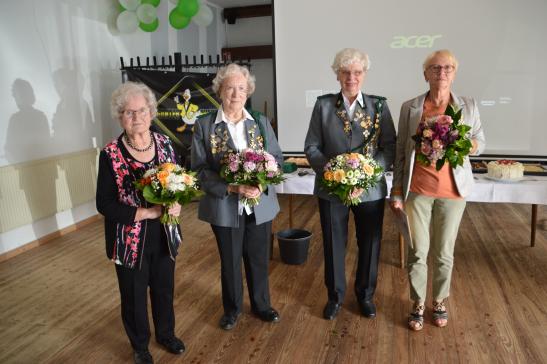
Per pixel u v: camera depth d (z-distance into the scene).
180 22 5.29
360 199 2.27
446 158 2.03
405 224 2.29
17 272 3.46
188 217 4.78
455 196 2.26
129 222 1.87
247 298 2.86
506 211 4.72
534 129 4.02
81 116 4.65
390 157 2.34
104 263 3.60
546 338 2.33
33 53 4.01
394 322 2.53
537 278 3.06
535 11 3.81
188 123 4.98
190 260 3.57
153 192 1.79
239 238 2.33
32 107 4.02
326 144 2.37
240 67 2.17
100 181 1.88
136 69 4.91
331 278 2.52
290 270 3.31
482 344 2.29
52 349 2.39
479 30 3.96
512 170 2.99
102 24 4.93
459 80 4.09
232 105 2.16
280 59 4.49
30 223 3.99
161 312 2.24
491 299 2.77
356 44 4.27
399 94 4.25
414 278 2.42
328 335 2.42
